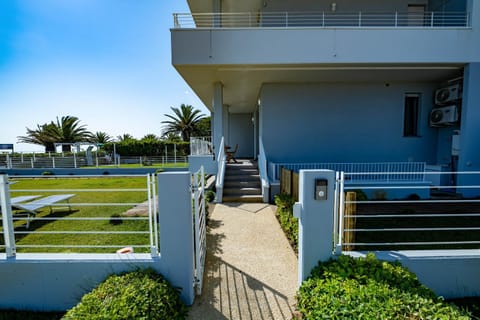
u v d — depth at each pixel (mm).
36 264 2516
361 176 8094
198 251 2693
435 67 7207
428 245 3844
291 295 2684
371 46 6781
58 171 15883
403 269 2357
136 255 2578
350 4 8266
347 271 2301
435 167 8117
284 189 6043
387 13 8305
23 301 2561
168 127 27828
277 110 8719
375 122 8758
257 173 8469
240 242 4129
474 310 2416
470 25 6836
